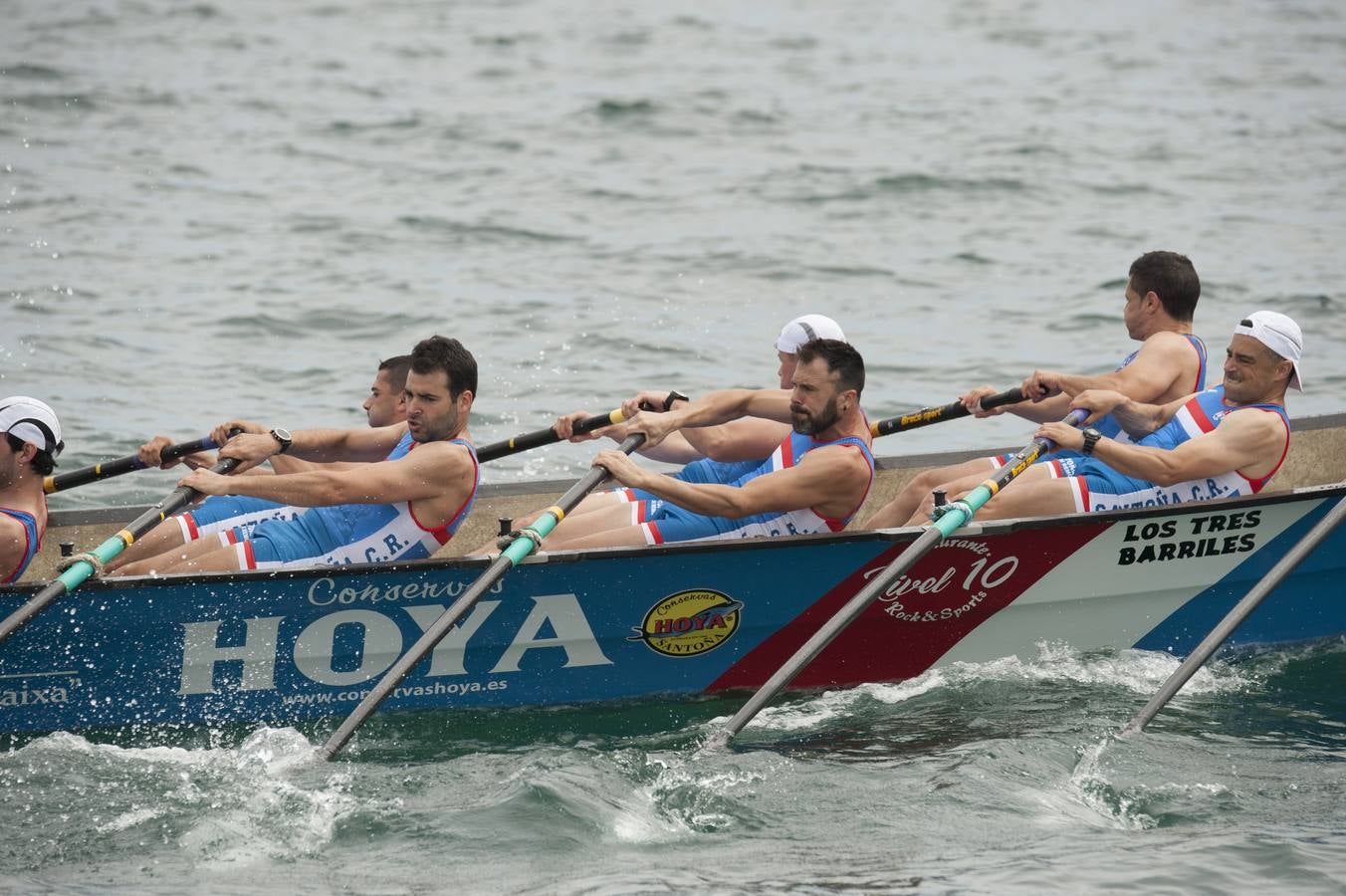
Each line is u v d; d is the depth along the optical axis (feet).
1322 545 95.76
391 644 87.56
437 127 259.19
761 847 70.85
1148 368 98.84
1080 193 221.87
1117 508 93.66
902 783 77.56
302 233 196.85
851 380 89.04
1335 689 91.45
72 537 97.40
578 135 255.29
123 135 245.24
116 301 167.02
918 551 84.28
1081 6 415.44
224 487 83.82
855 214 210.59
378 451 98.89
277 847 70.95
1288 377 93.81
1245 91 300.40
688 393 143.33
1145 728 84.79
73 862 69.31
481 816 73.72
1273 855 69.10
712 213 210.59
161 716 85.76
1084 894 65.82
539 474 124.06
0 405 83.76
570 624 88.94
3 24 335.67
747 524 92.38
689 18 382.01
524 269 184.24
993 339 160.56
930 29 375.45
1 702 83.41
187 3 373.40
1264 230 201.67
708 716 89.51
